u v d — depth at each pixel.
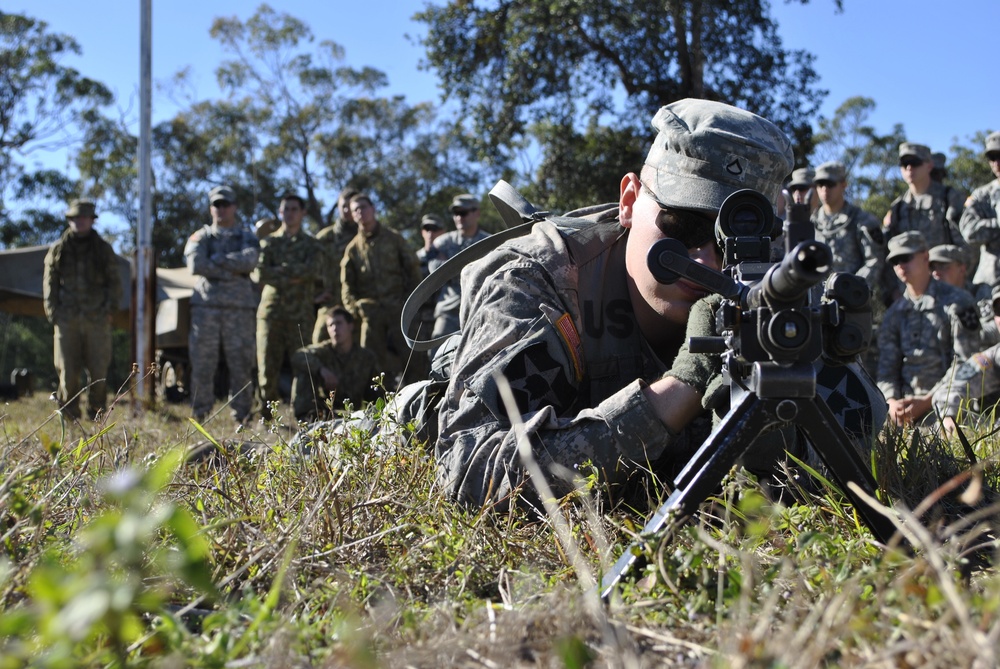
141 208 10.98
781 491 2.24
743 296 1.68
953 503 2.25
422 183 39.47
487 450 2.23
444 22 22.36
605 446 2.15
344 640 1.28
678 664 1.30
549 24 20.97
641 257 2.40
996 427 3.33
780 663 1.07
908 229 8.59
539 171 23.20
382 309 9.44
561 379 2.39
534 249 2.52
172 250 37.41
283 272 9.39
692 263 1.69
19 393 14.23
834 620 1.27
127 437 2.83
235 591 1.72
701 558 1.59
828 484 2.06
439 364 2.89
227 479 2.31
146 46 11.75
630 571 1.60
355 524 2.04
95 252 9.78
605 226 2.62
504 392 1.56
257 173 38.53
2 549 1.68
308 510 2.01
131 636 1.27
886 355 7.21
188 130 37.69
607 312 2.54
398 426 2.54
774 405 1.66
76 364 9.76
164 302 14.55
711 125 2.33
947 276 7.15
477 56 22.30
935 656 1.14
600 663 1.27
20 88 35.06
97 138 36.50
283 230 9.60
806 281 1.51
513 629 1.37
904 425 3.00
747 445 1.67
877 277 8.54
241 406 9.49
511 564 1.85
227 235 9.59
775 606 1.46
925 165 8.54
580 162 22.31
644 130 22.05
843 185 8.72
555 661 1.25
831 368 2.50
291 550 1.48
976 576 1.61
